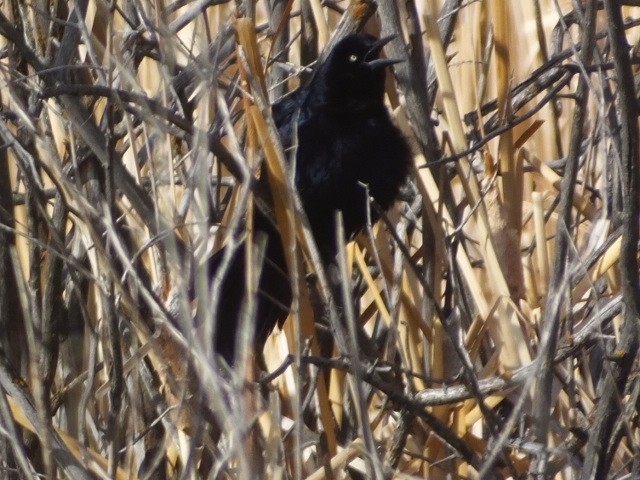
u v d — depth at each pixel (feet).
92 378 20.16
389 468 19.74
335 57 27.94
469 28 27.63
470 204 22.99
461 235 23.79
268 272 24.66
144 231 20.98
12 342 21.85
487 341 25.71
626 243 18.62
